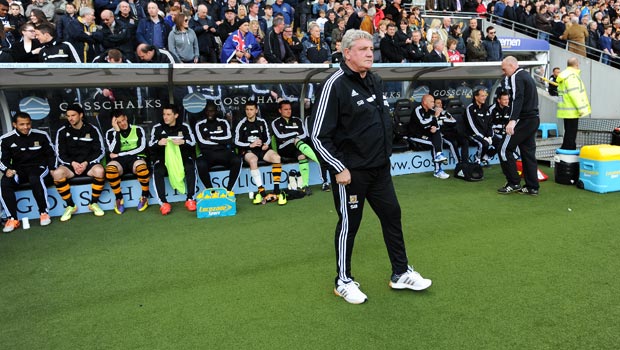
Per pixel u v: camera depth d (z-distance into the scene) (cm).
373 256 373
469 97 826
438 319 267
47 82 555
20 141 508
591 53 1179
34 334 268
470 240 405
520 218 468
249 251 398
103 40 662
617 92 1088
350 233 290
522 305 281
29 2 817
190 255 393
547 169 723
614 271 329
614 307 276
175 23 690
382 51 818
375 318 271
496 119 733
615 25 1302
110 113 615
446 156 751
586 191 579
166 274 352
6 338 264
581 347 234
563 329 252
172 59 634
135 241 435
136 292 321
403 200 557
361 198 283
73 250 415
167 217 518
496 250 379
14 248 425
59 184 519
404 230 439
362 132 271
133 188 564
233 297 307
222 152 592
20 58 603
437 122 709
